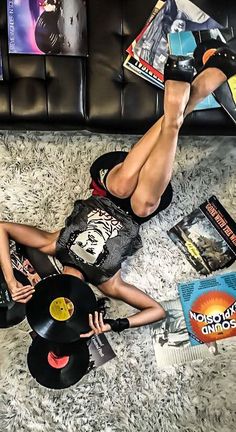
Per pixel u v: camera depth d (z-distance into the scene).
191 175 2.04
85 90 1.81
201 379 1.98
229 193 2.04
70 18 1.80
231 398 1.99
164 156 1.63
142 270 2.00
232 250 2.03
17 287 1.80
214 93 1.82
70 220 1.86
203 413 1.97
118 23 1.81
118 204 1.82
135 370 1.96
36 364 1.87
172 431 1.95
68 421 1.92
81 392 1.93
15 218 1.96
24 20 1.78
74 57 1.80
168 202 1.90
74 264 1.84
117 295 1.89
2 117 1.79
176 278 2.01
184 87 1.51
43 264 1.92
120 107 1.81
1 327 1.90
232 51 1.68
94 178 1.84
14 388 1.90
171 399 1.97
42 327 1.75
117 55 1.81
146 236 2.01
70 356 1.87
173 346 1.98
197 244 2.02
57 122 1.82
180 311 1.99
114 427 1.93
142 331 1.98
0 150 1.98
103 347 1.95
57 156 2.00
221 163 2.04
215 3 1.85
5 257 1.80
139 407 1.95
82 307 1.78
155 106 1.82
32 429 1.89
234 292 2.01
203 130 1.87
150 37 1.82
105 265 1.83
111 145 2.02
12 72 1.78
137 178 1.71
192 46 1.83
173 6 1.83
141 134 1.90
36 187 1.99
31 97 1.78
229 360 2.00
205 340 1.99
